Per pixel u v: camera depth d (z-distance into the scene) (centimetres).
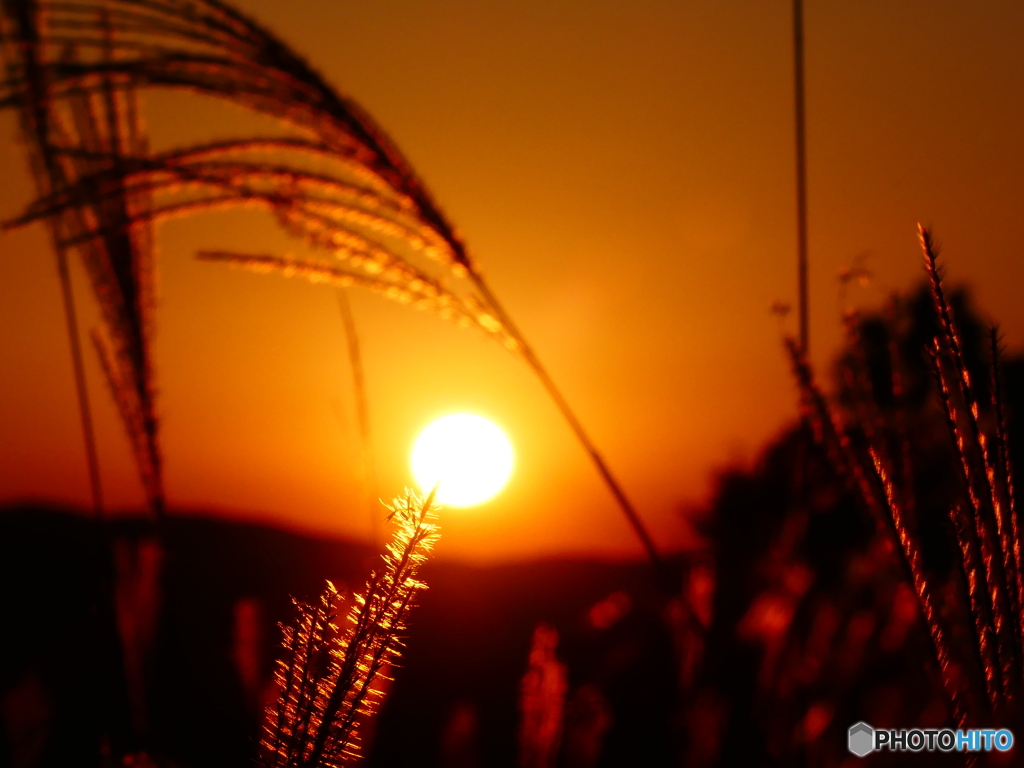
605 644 151
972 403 88
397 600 84
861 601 129
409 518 84
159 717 157
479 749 137
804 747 123
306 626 84
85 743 152
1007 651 87
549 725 130
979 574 88
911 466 114
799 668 126
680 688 136
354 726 83
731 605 141
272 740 83
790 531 145
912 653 108
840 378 126
